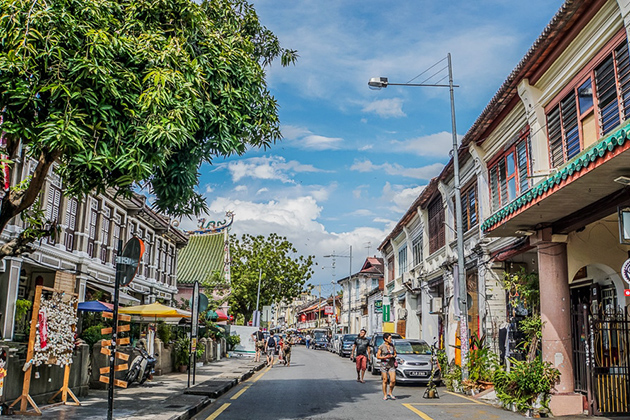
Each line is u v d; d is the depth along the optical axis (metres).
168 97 8.73
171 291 32.41
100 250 21.97
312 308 97.50
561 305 11.76
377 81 16.33
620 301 13.12
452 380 16.53
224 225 50.66
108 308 17.03
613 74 10.96
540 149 13.95
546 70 13.44
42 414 9.85
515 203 11.20
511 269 17.66
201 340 26.61
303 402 13.36
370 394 15.27
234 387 16.98
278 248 50.97
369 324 52.34
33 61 8.16
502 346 16.28
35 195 9.30
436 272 25.64
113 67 8.67
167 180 10.12
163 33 9.92
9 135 8.84
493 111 16.19
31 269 18.17
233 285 48.97
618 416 10.88
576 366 11.80
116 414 10.16
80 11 8.71
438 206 25.73
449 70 16.95
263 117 11.43
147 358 16.25
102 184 9.16
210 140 10.20
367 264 63.56
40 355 10.09
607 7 10.75
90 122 8.31
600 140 7.98
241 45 11.38
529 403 11.41
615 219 12.43
